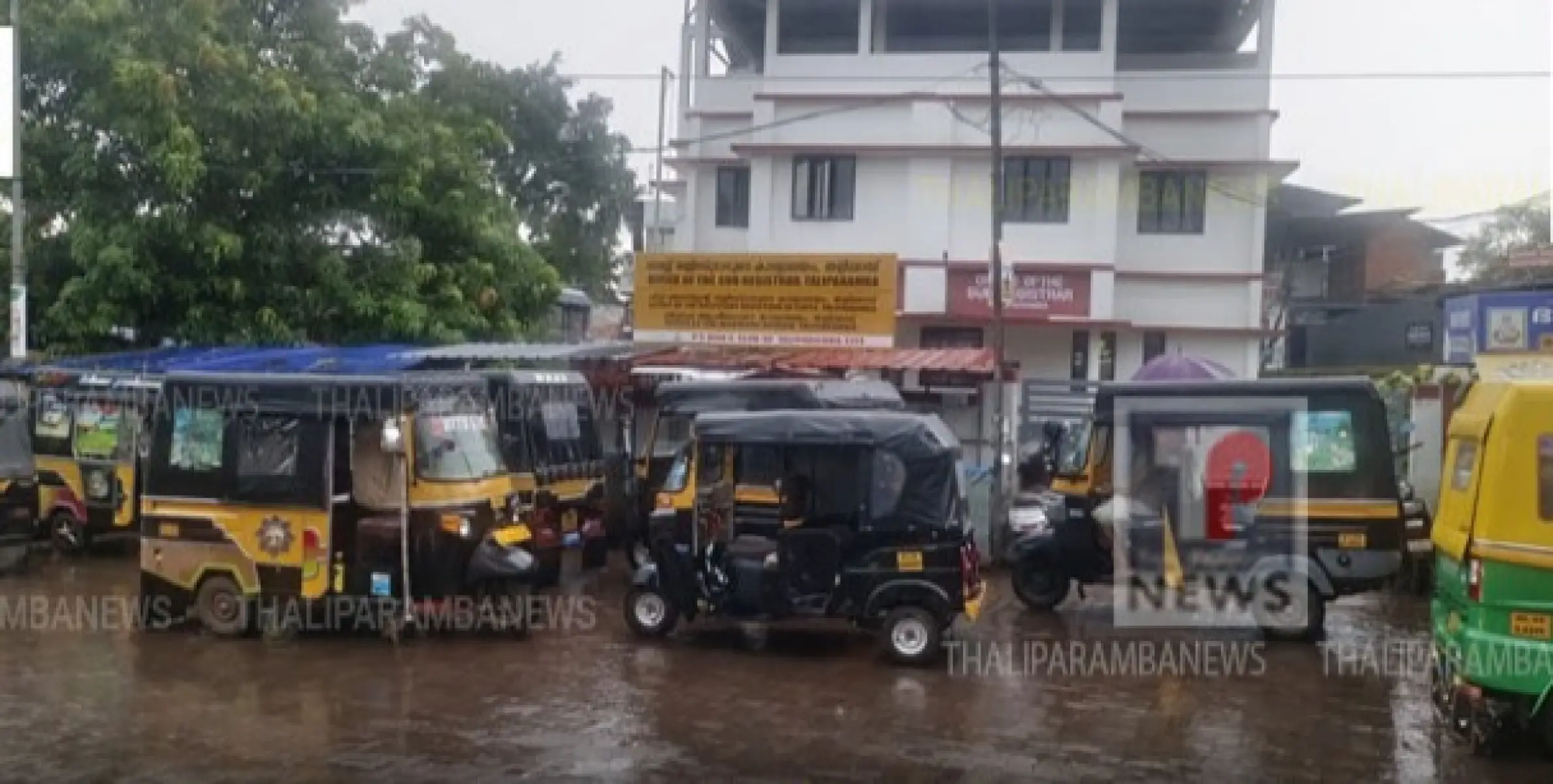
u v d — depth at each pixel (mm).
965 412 17891
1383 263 29281
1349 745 7695
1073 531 12047
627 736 7750
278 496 10219
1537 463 6871
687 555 10516
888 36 25719
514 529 10984
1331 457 10977
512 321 19891
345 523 10430
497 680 9148
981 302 22469
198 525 10406
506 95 26844
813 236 23438
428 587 10406
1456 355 17750
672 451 14227
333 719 8062
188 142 15930
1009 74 21703
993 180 15680
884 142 23047
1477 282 21344
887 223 23156
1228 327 22594
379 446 10445
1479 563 7039
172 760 7145
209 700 8500
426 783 6789
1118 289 22969
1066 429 13805
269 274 17641
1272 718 8344
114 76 15875
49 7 16328
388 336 18156
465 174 19359
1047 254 22422
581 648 10289
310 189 17922
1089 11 24469
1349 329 26672
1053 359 22844
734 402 14031
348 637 10562
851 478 10320
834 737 7785
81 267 16828
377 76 19562
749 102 24938
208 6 16891
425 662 9688
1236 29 25312
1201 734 7934
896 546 9852
